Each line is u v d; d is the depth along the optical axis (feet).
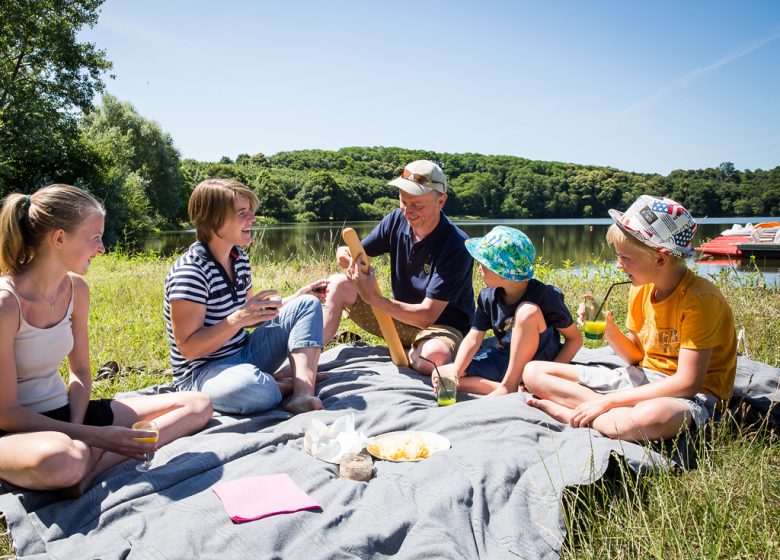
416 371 13.44
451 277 13.30
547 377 10.89
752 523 7.00
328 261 36.94
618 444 8.99
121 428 8.30
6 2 82.12
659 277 10.23
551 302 11.93
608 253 59.47
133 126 141.59
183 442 9.10
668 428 9.25
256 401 10.47
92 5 89.25
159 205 148.46
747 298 21.84
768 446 9.54
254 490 7.80
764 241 53.57
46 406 8.75
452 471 8.40
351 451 9.05
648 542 6.91
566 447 9.18
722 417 9.83
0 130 77.87
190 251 10.98
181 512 7.43
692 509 7.60
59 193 8.41
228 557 6.68
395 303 13.07
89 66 89.76
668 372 10.54
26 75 88.22
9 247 8.24
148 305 22.88
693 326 9.73
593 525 7.43
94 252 8.68
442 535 7.09
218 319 11.03
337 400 11.35
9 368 8.05
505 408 10.38
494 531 7.44
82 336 9.45
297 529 7.15
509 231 12.18
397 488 8.04
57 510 7.54
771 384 11.14
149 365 14.76
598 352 14.14
